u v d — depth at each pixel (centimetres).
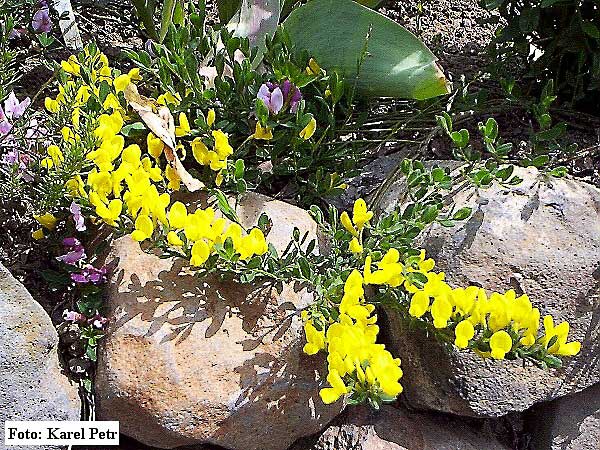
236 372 34
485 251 36
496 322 31
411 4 63
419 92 39
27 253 38
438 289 31
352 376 29
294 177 41
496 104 48
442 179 35
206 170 37
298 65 39
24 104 36
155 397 32
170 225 32
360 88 40
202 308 34
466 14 63
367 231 38
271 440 35
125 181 35
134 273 34
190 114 39
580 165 44
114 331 33
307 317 34
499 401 37
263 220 35
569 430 40
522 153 44
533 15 44
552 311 36
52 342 33
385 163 45
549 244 36
